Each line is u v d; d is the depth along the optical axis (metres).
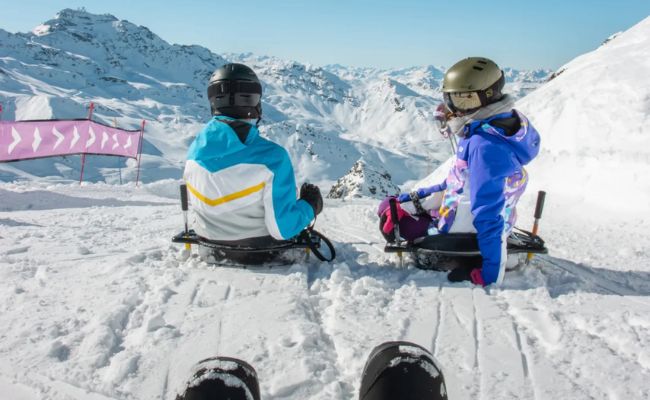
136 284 2.82
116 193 9.11
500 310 2.51
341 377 1.88
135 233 4.45
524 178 2.99
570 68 8.87
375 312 2.47
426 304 2.57
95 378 1.83
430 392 1.23
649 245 3.91
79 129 10.70
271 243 3.20
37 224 5.02
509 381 1.85
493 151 2.80
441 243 3.07
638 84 6.21
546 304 2.56
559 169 6.00
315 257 3.52
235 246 3.18
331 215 5.48
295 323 2.31
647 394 1.76
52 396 1.72
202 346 2.09
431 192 3.46
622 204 4.89
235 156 3.02
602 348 2.09
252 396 1.25
